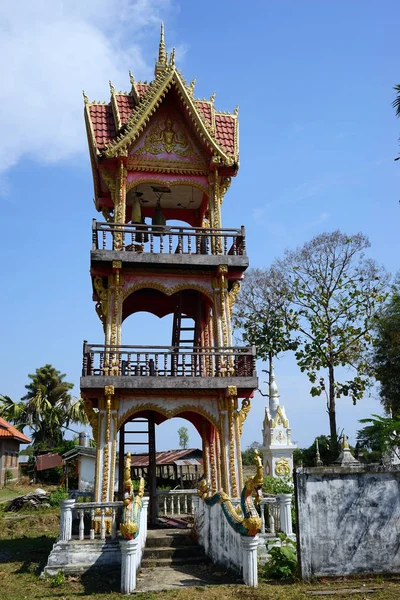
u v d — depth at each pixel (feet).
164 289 65.98
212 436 69.36
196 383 60.95
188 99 68.69
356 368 127.85
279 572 41.04
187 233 66.28
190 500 71.67
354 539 39.78
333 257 133.28
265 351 132.67
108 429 59.16
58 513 96.73
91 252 62.64
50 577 46.78
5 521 88.58
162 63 75.05
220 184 71.51
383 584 37.73
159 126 71.10
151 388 59.88
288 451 95.40
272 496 58.90
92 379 58.80
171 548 50.83
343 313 129.90
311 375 129.18
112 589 41.39
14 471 175.01
